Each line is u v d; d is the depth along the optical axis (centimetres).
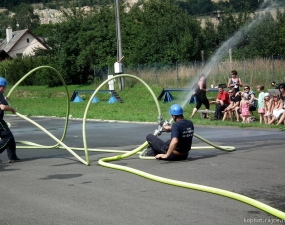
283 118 1593
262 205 662
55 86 4875
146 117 1994
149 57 4519
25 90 4603
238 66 3022
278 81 2812
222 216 638
